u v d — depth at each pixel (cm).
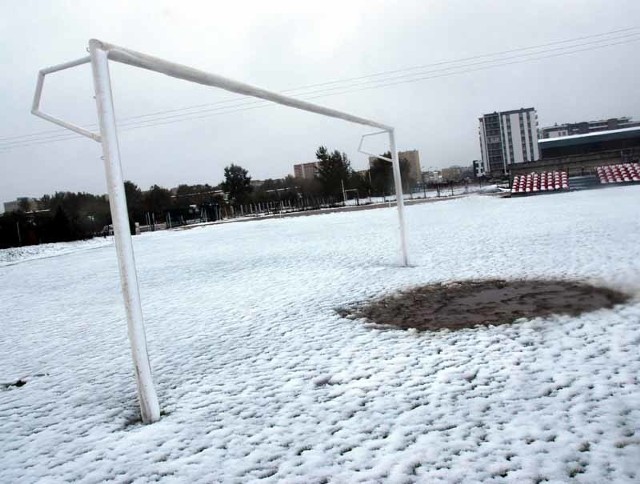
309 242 1572
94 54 321
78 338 626
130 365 481
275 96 539
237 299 753
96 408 375
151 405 333
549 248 884
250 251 1508
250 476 247
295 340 493
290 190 6091
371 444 265
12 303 1016
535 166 3388
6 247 3572
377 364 396
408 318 532
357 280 794
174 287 954
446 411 296
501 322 477
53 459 293
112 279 1252
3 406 401
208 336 547
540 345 397
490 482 219
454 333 458
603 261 712
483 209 2119
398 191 881
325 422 300
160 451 286
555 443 246
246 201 5984
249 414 326
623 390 299
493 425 271
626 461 225
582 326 434
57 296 1051
